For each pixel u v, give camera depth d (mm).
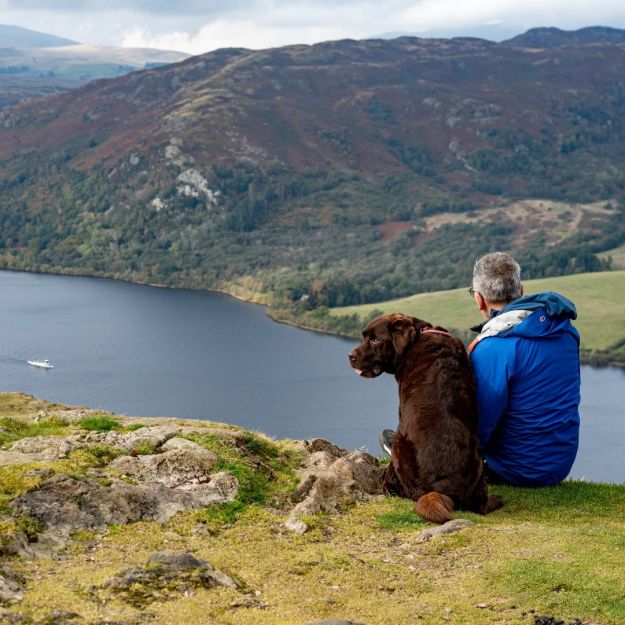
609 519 4770
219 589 3871
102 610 3660
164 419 5789
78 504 4340
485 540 4336
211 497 4637
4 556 4012
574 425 5027
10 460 4773
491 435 4988
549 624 3748
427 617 3801
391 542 4426
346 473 5020
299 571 4086
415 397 4789
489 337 4922
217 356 84625
